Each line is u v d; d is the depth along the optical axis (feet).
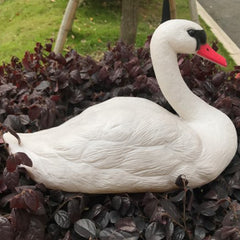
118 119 4.25
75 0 8.74
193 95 4.83
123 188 4.27
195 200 4.64
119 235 3.86
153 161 4.18
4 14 14.87
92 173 4.16
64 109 5.71
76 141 4.20
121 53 6.80
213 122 4.67
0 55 11.99
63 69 6.37
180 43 4.58
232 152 4.59
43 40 12.58
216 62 4.88
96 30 13.25
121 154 4.13
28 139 4.48
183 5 16.11
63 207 4.33
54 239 4.14
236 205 4.10
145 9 15.30
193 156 4.31
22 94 5.89
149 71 6.54
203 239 4.08
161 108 4.73
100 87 6.38
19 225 3.78
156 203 4.11
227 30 15.03
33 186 4.16
